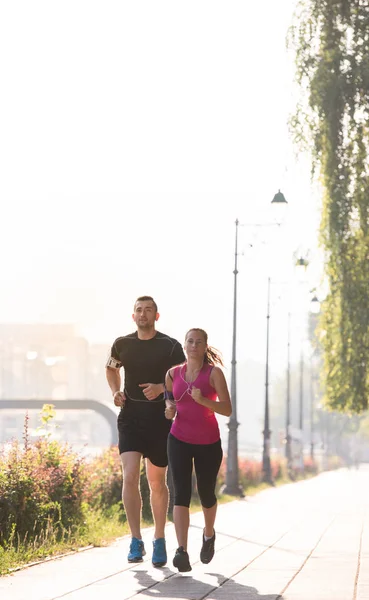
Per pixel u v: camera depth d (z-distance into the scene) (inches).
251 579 679.7
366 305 1359.5
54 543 896.3
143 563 759.1
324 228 1341.0
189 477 687.1
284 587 639.1
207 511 707.4
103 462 1421.0
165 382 708.0
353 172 1300.4
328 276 1360.7
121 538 1019.3
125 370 737.6
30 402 5477.4
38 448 1070.4
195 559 805.9
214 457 690.2
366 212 1305.4
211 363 698.8
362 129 1293.1
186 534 682.2
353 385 1419.8
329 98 1278.3
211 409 677.3
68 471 1045.2
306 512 1641.2
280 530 1181.1
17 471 912.9
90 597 585.6
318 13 1295.5
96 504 1277.1
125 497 738.8
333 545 968.9
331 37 1291.8
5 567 716.7
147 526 1239.5
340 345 1396.4
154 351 730.8
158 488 742.5
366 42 1279.5
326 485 3745.1
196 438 686.5
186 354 698.2
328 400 1480.1
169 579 673.0
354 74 1274.6
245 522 1344.7
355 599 584.4
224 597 589.0
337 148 1294.3
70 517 1017.5
